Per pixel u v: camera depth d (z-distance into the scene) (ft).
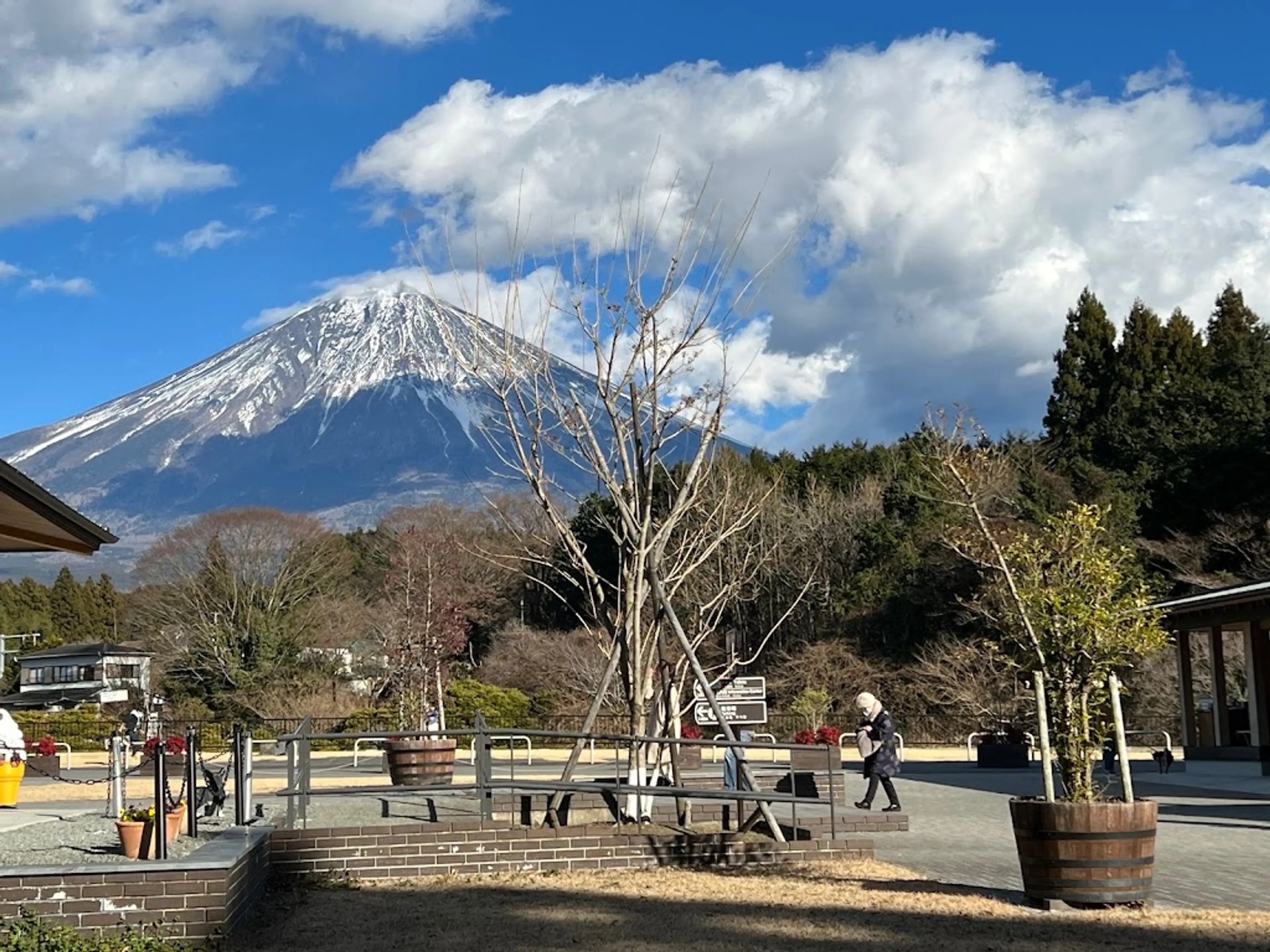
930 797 70.59
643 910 31.45
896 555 155.74
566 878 37.47
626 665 43.60
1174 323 185.16
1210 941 26.53
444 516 203.72
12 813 53.11
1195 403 164.86
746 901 32.45
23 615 270.05
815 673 152.66
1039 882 30.81
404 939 28.63
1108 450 168.66
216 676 176.24
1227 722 94.53
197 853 30.89
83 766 104.99
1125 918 29.40
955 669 140.77
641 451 45.24
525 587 184.44
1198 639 128.77
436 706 137.80
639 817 42.78
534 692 161.58
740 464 142.51
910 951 25.91
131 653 219.82
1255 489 148.36
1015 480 151.94
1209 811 60.49
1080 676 32.04
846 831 49.62
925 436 118.73
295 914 32.48
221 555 180.96
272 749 129.18
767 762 90.48
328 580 191.62
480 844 38.73
